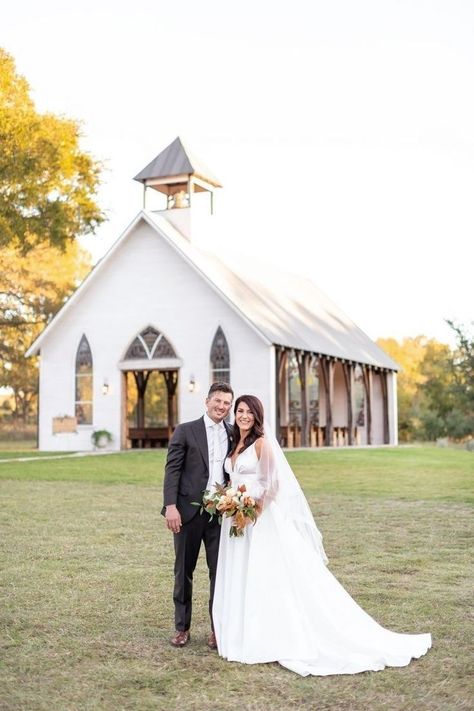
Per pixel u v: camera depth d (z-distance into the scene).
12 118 32.28
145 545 10.72
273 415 29.50
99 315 32.56
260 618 6.20
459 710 5.15
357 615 6.45
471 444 40.59
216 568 6.60
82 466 22.17
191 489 6.61
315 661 6.05
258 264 38.31
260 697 5.44
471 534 11.44
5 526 12.20
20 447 47.12
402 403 58.41
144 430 32.34
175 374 38.16
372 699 5.37
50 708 5.21
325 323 37.47
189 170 32.25
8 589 8.34
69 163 33.34
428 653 6.27
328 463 22.92
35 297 49.06
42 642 6.61
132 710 5.20
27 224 33.47
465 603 7.69
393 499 15.24
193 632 6.95
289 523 6.43
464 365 48.25
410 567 9.30
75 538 11.21
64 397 32.91
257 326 29.22
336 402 39.84
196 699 5.40
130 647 6.51
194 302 31.06
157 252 31.80
